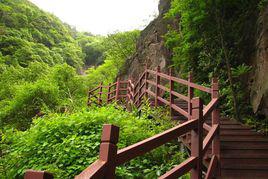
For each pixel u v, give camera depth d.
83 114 5.47
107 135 1.96
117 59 23.31
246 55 8.13
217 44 9.16
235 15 9.03
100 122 5.27
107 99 13.54
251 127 6.31
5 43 33.59
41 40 43.59
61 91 14.51
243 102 7.51
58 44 46.94
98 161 1.91
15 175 4.71
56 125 5.13
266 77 6.55
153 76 14.88
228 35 8.96
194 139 3.11
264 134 5.66
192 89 5.96
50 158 4.64
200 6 8.64
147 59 16.34
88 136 4.79
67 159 4.48
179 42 11.93
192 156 3.03
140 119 6.01
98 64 45.31
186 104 8.37
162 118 6.35
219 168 3.78
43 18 49.66
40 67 19.80
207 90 5.11
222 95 7.90
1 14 39.19
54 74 16.58
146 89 8.94
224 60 8.68
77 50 48.12
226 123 6.38
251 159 4.72
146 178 4.46
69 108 11.81
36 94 12.04
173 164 4.79
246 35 8.32
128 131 5.12
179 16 14.25
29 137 5.13
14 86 15.54
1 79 17.59
